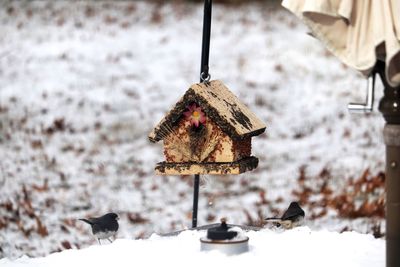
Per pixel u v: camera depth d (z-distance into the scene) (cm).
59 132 1703
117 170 1453
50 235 1086
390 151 502
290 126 1719
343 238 657
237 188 1312
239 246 589
